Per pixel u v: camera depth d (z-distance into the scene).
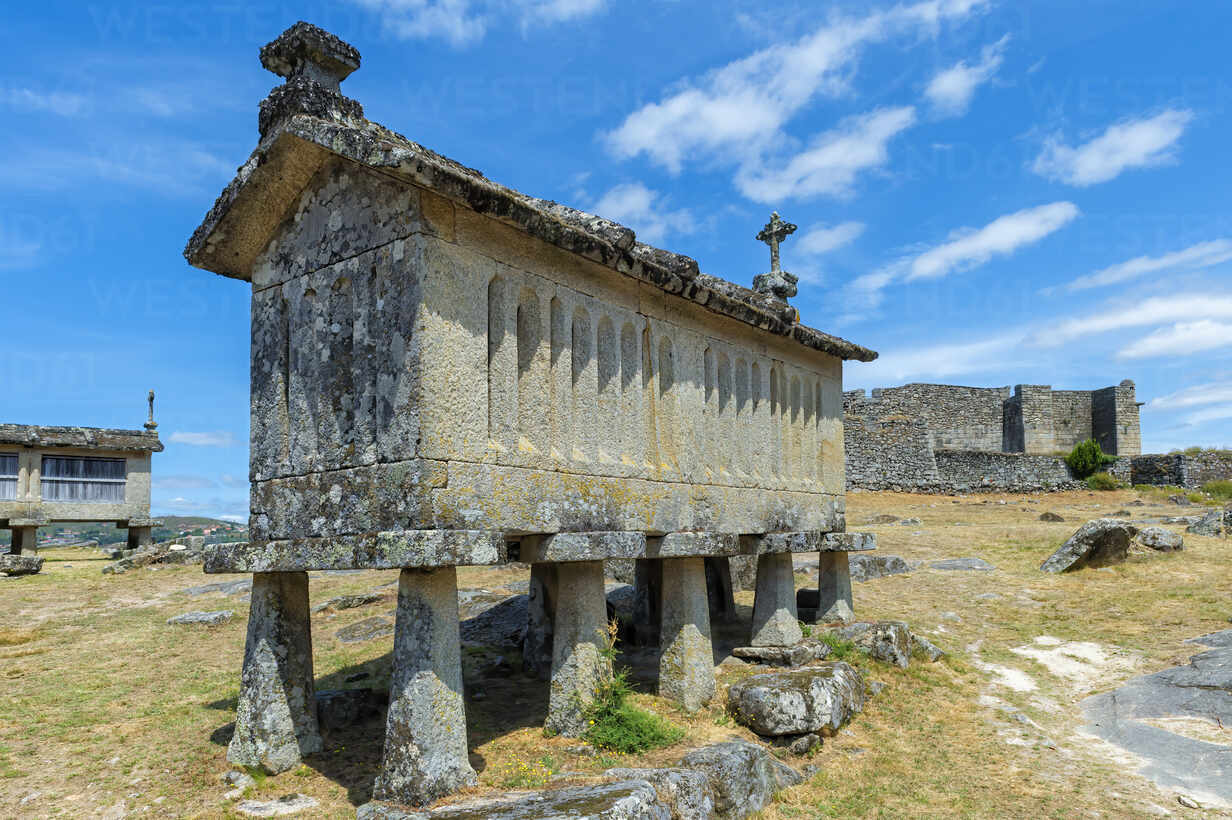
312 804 6.41
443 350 6.08
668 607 8.87
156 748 7.63
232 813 6.27
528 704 8.91
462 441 6.14
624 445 7.89
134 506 22.75
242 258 7.73
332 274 6.79
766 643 10.51
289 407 7.13
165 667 10.59
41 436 21.12
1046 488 37.81
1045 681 10.61
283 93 6.69
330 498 6.54
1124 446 46.41
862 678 9.88
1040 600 13.82
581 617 7.68
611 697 7.72
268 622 7.24
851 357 11.98
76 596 16.27
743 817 6.85
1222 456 36.88
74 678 10.06
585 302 7.53
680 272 8.19
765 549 9.85
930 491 37.03
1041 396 47.53
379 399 6.19
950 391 47.41
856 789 7.67
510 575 16.39
